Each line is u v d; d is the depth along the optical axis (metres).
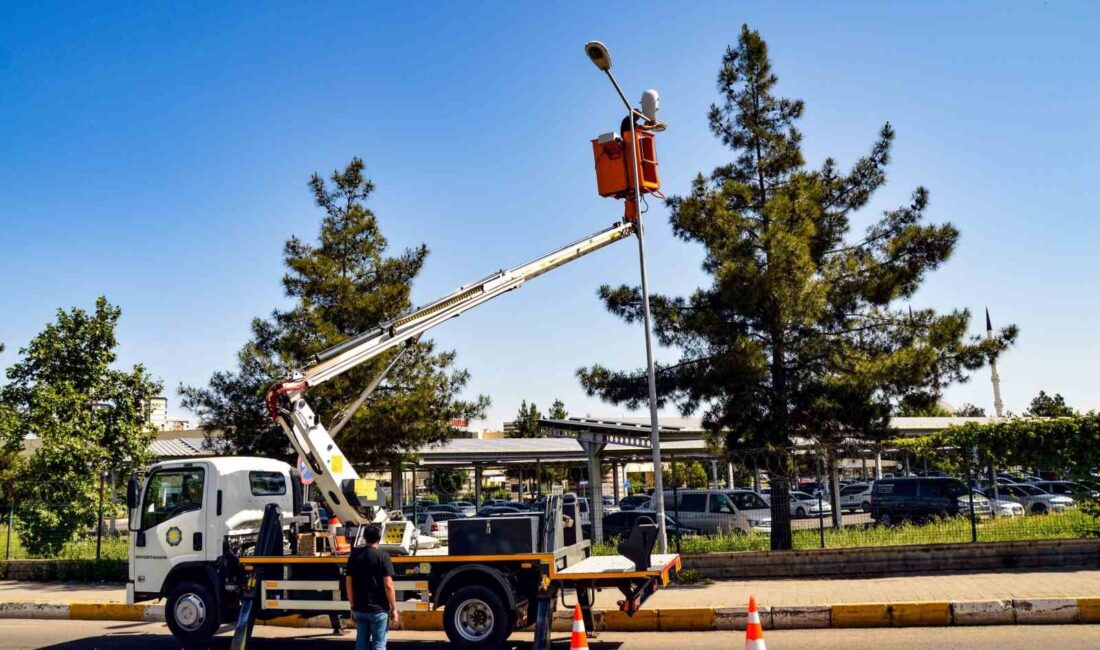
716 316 17.59
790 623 11.56
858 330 17.69
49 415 20.92
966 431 15.58
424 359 21.02
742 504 26.11
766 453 16.38
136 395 22.58
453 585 10.30
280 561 10.87
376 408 19.66
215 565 11.48
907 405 16.92
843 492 36.03
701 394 17.56
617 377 18.61
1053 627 10.48
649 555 10.29
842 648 9.70
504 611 9.90
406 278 21.36
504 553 10.21
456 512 29.58
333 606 10.62
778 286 16.33
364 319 20.20
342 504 11.60
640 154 15.21
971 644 9.59
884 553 14.62
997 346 16.59
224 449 20.69
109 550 20.50
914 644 9.75
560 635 11.95
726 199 17.64
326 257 20.94
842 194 18.50
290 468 13.28
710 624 11.84
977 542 14.59
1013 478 19.11
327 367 11.86
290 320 20.45
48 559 19.42
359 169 21.69
